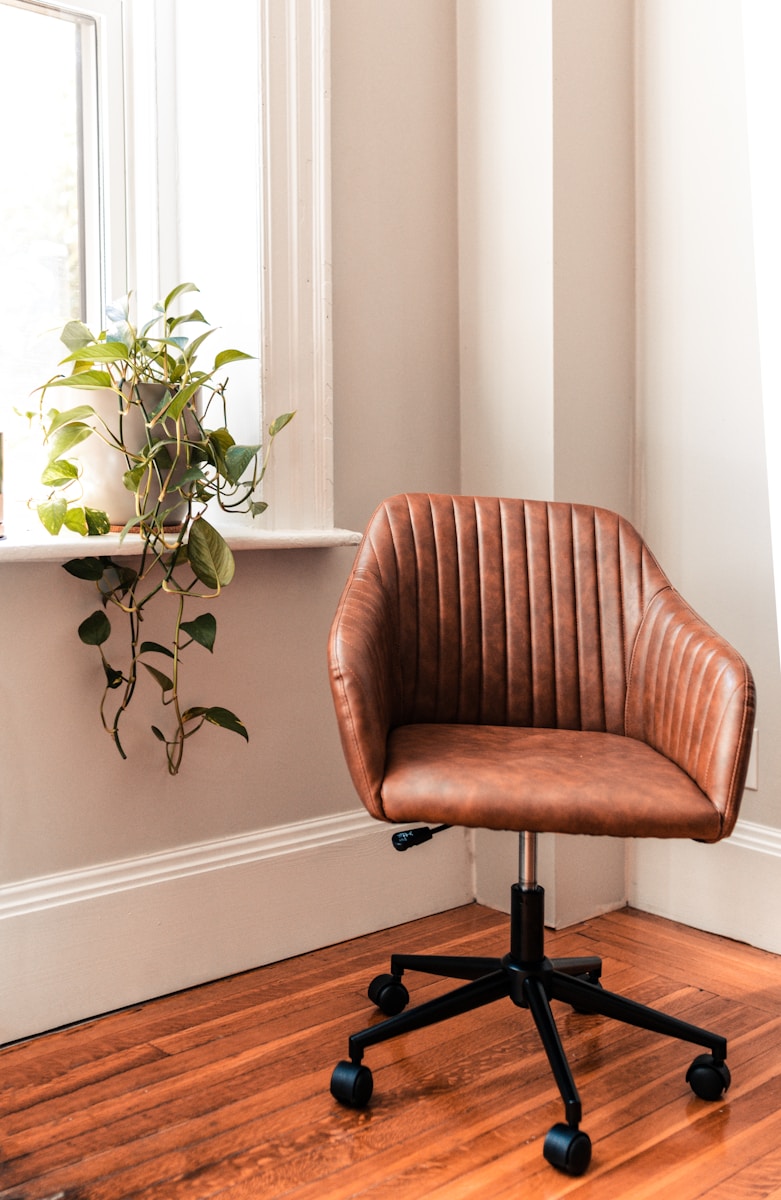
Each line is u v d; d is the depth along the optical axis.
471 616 1.84
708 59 2.18
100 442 1.84
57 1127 1.53
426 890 2.35
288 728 2.14
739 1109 1.57
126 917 1.90
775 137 1.83
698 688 1.56
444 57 2.36
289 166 2.06
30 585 1.79
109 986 1.89
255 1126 1.53
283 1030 1.82
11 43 2.04
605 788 1.45
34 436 2.06
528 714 1.85
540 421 2.24
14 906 1.79
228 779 2.05
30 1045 1.78
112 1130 1.52
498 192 2.31
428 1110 1.57
